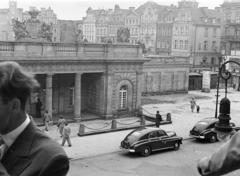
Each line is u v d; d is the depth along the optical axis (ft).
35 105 135.13
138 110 149.07
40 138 13.01
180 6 377.30
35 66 119.96
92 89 145.69
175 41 385.29
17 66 12.51
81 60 128.88
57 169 12.42
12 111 12.50
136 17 426.10
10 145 12.82
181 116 154.10
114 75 139.64
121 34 143.43
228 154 10.21
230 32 372.17
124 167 84.43
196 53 371.97
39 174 12.26
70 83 144.97
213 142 111.14
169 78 220.64
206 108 176.96
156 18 405.18
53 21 442.91
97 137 112.68
